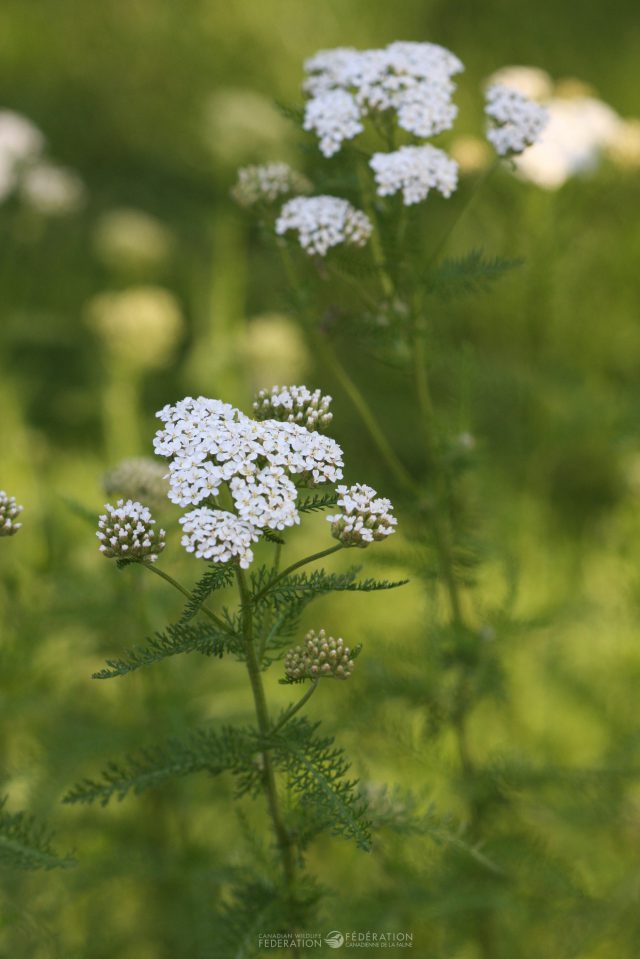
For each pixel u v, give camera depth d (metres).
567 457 6.53
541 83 5.18
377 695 3.59
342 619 5.54
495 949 3.81
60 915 3.75
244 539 2.10
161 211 9.20
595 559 5.98
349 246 3.30
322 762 2.28
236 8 10.80
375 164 3.15
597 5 10.80
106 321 5.90
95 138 9.84
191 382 6.35
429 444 3.51
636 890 3.83
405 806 2.82
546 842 3.57
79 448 7.00
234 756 2.42
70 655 4.08
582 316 5.70
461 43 10.50
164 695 3.74
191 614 2.15
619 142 4.95
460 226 7.15
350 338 3.49
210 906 3.40
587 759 4.60
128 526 2.17
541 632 4.57
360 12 10.81
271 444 2.19
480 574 5.16
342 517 2.23
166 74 10.43
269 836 3.97
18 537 4.63
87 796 2.41
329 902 3.23
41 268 8.11
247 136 6.47
